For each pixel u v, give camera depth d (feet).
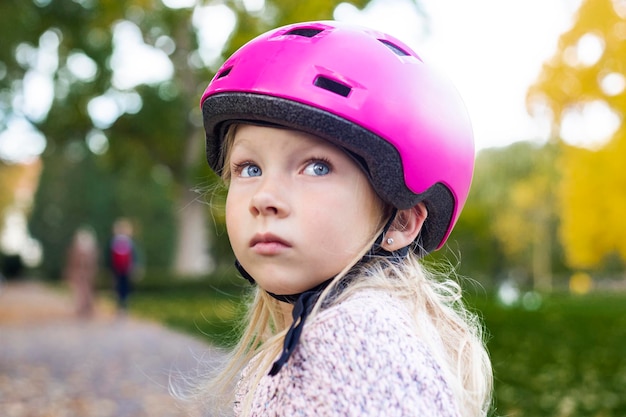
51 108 86.28
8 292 100.73
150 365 25.99
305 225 3.71
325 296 3.81
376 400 3.25
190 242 93.56
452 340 4.30
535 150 106.22
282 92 3.67
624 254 87.30
